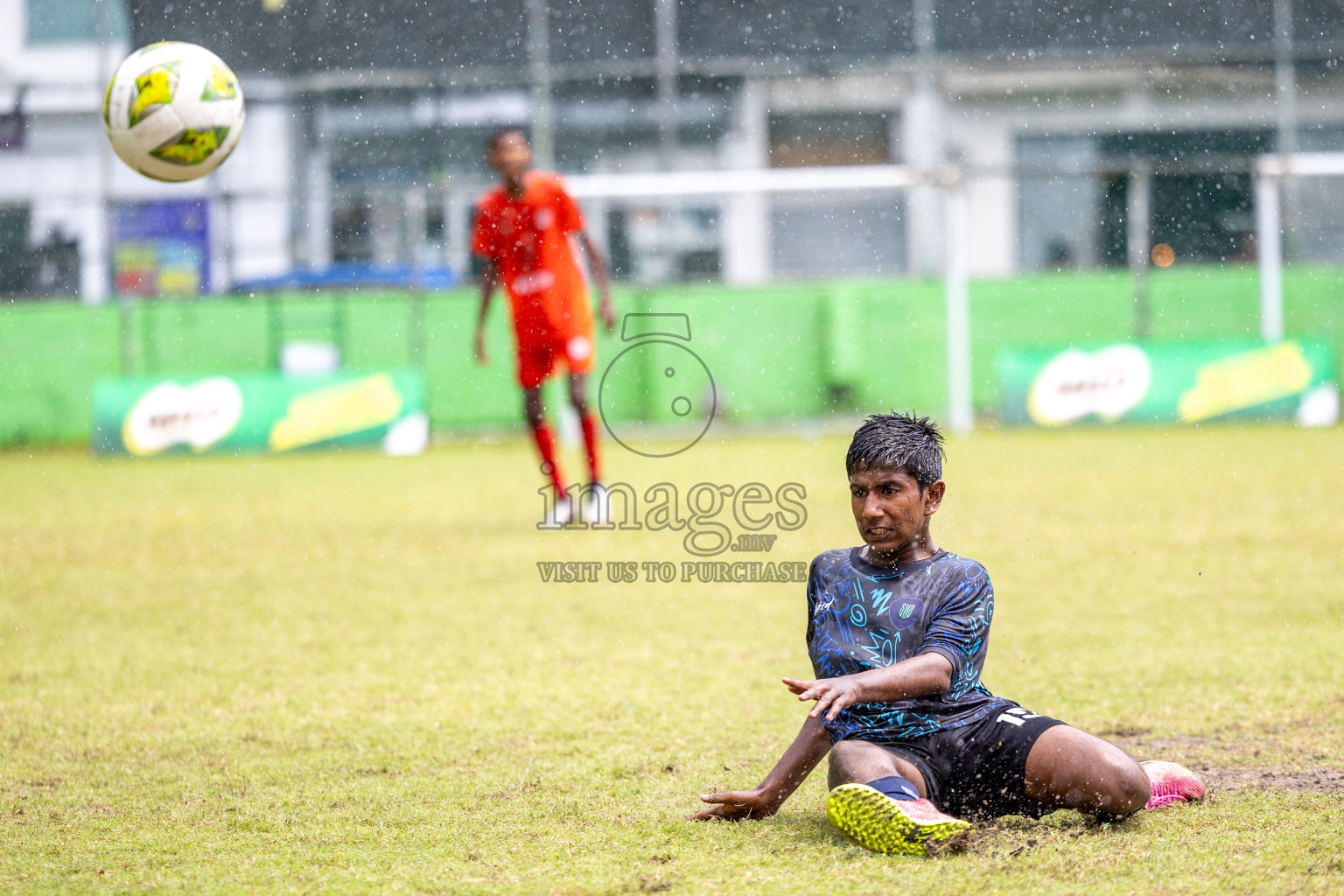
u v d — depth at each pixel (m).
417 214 43.41
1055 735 7.11
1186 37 50.88
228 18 48.69
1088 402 38.19
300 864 7.01
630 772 8.88
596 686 11.65
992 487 25.30
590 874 6.68
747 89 51.56
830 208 51.97
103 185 48.00
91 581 17.56
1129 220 51.81
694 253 51.75
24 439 41.03
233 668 12.52
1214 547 18.39
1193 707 10.36
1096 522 20.80
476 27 49.75
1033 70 51.69
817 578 7.77
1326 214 50.28
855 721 7.41
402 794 8.41
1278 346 37.97
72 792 8.62
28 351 40.94
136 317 41.28
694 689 11.49
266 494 27.42
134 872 6.91
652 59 50.66
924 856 6.71
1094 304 43.19
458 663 12.68
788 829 7.42
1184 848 6.83
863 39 51.53
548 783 8.62
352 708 10.95
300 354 41.28
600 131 51.09
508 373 41.81
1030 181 52.44
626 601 15.95
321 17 49.06
